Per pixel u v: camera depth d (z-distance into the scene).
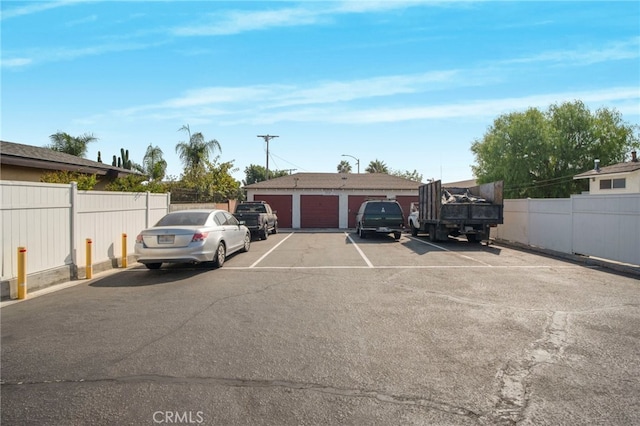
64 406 3.49
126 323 5.87
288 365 4.33
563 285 8.36
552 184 31.86
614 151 31.70
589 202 11.91
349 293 7.69
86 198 10.16
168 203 15.14
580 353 4.62
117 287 8.48
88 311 6.55
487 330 5.45
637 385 3.84
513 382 3.90
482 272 9.95
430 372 4.14
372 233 22.70
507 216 17.77
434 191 17.22
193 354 4.65
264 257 12.93
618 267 10.36
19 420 3.27
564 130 32.41
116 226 11.67
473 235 17.70
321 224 29.16
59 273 8.94
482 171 38.66
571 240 12.80
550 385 3.84
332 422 3.23
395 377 4.02
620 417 3.28
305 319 6.00
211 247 10.27
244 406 3.48
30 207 8.29
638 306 6.66
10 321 6.02
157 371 4.20
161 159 31.69
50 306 6.91
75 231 9.62
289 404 3.51
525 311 6.37
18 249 7.48
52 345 4.98
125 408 3.46
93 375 4.11
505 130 33.38
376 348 4.80
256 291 7.91
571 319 5.93
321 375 4.08
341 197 29.14
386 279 9.05
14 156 12.23
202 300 7.23
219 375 4.09
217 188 29.95
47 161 13.43
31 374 4.14
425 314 6.22
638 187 24.97
